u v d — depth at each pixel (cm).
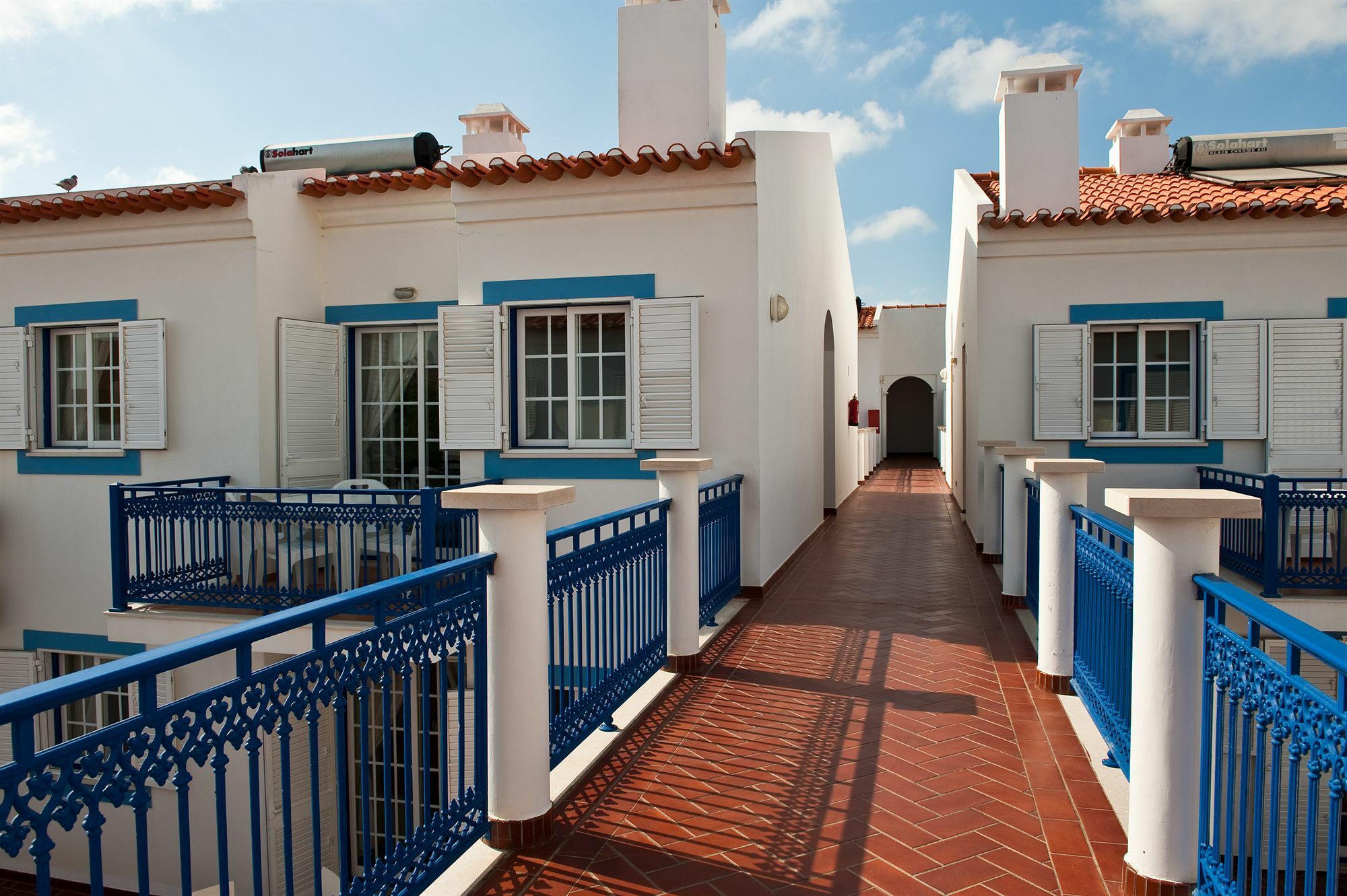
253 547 796
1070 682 558
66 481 993
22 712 171
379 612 292
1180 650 312
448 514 810
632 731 500
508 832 363
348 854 276
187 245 952
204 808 811
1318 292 962
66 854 861
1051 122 1112
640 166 844
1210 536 313
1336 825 210
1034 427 1027
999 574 985
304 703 254
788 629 734
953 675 601
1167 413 1017
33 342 998
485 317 915
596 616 477
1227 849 282
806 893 330
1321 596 745
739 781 431
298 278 1002
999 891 330
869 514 1593
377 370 1058
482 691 362
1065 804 403
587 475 898
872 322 3062
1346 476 944
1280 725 244
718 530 775
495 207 915
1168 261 998
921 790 418
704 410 874
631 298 884
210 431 948
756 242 857
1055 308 1029
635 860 355
